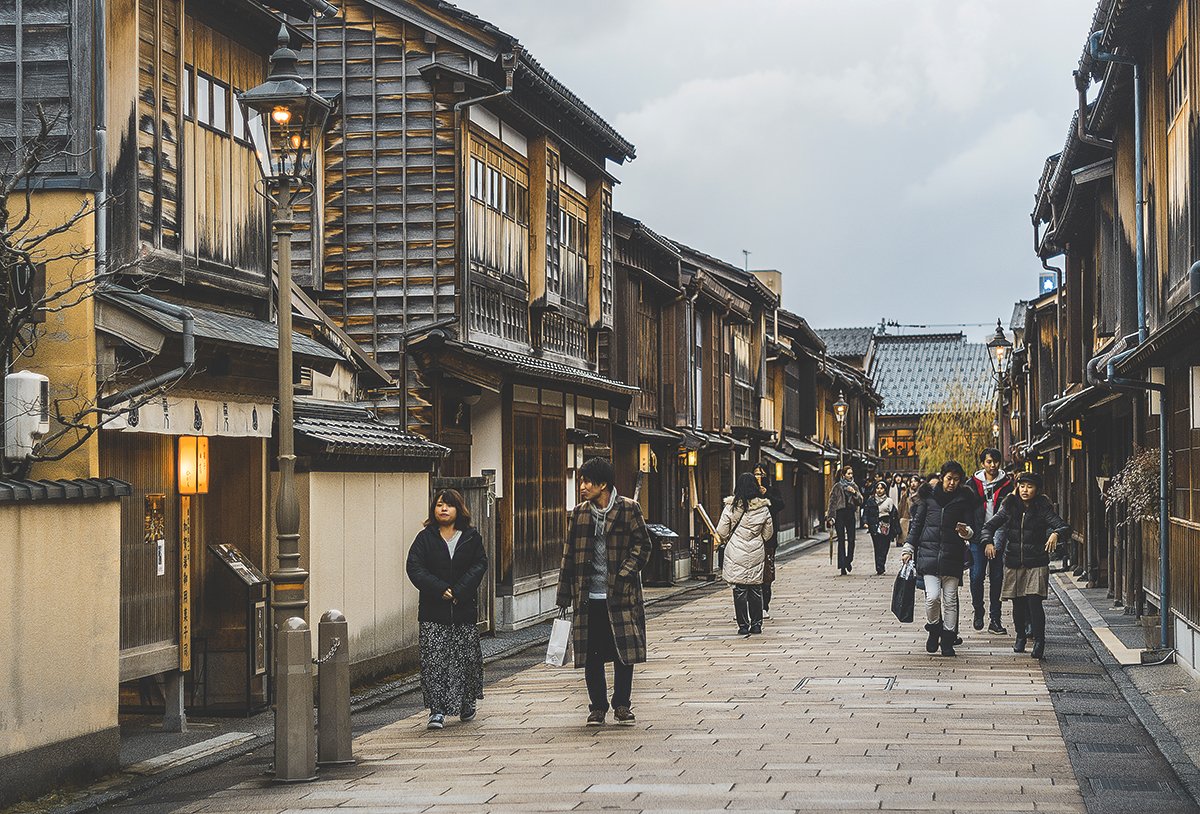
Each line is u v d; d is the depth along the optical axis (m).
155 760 10.59
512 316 22.00
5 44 10.65
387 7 19.94
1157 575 16.61
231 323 12.55
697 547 33.16
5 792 8.83
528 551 21.89
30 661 9.16
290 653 9.62
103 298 10.48
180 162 12.06
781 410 49.28
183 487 12.34
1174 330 11.61
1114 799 8.23
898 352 97.50
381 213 19.89
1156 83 16.70
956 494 15.64
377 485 15.26
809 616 20.83
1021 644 15.90
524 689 14.01
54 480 9.77
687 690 13.24
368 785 9.23
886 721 11.16
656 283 30.44
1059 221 25.17
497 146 21.36
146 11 11.52
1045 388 35.50
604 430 27.30
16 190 10.46
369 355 19.72
